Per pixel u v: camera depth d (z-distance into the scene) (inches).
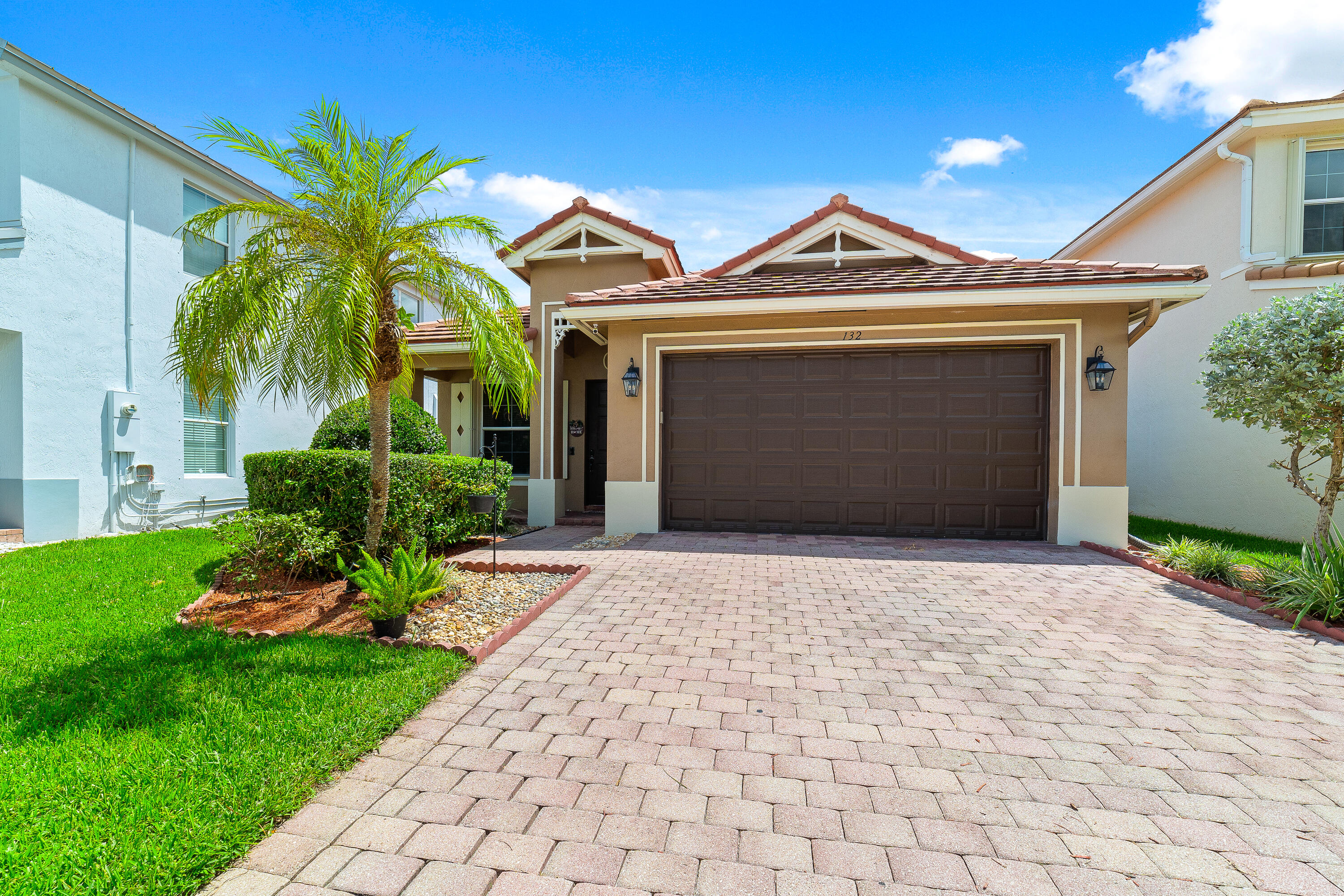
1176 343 413.1
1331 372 213.3
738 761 107.3
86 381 345.4
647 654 158.4
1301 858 82.2
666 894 75.7
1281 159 352.8
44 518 324.8
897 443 327.3
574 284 416.8
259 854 82.4
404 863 80.7
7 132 312.8
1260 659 155.1
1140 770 104.7
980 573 242.8
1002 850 84.2
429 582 182.4
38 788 93.0
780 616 189.3
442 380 473.1
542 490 412.2
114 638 163.8
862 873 79.3
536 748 111.1
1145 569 248.5
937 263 349.7
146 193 379.6
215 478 427.5
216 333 176.6
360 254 190.5
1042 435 313.6
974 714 125.8
